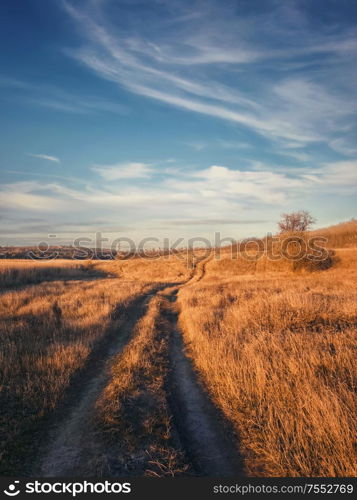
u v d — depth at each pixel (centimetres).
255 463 492
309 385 614
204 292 2220
